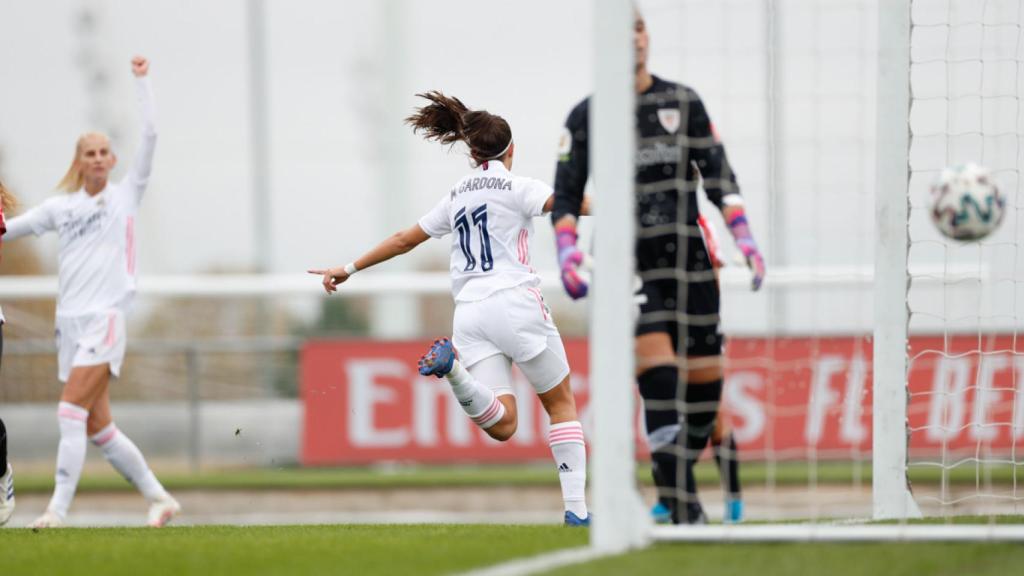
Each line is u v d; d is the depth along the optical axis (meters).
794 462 54.84
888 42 23.45
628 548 18.20
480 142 24.66
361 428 52.59
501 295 24.17
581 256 20.42
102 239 31.05
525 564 17.31
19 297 54.72
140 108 31.34
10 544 21.55
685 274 20.59
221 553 19.25
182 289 57.47
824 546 18.25
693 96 20.41
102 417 31.41
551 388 24.84
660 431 20.28
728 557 17.39
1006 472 49.22
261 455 53.09
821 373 48.06
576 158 20.66
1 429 27.61
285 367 53.06
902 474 23.92
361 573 17.09
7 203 29.81
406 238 25.78
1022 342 49.03
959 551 17.86
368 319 65.88
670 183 20.45
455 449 52.09
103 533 23.72
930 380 49.44
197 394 53.28
